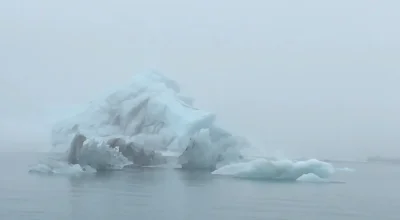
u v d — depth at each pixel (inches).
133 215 637.9
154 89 1907.0
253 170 1315.2
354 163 2938.0
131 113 1857.8
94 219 604.7
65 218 607.2
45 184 1035.9
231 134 1707.7
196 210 688.4
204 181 1194.0
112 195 852.6
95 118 1903.3
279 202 794.2
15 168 1563.7
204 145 1610.5
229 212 674.2
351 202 823.7
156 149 1752.0
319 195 917.8
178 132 1721.2
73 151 1504.7
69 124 1897.1
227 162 1667.1
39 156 2456.9
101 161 1507.1
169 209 693.9
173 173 1454.2
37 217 609.6
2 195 828.6
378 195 949.8
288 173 1293.1
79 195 840.3
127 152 1720.0
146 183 1108.5
